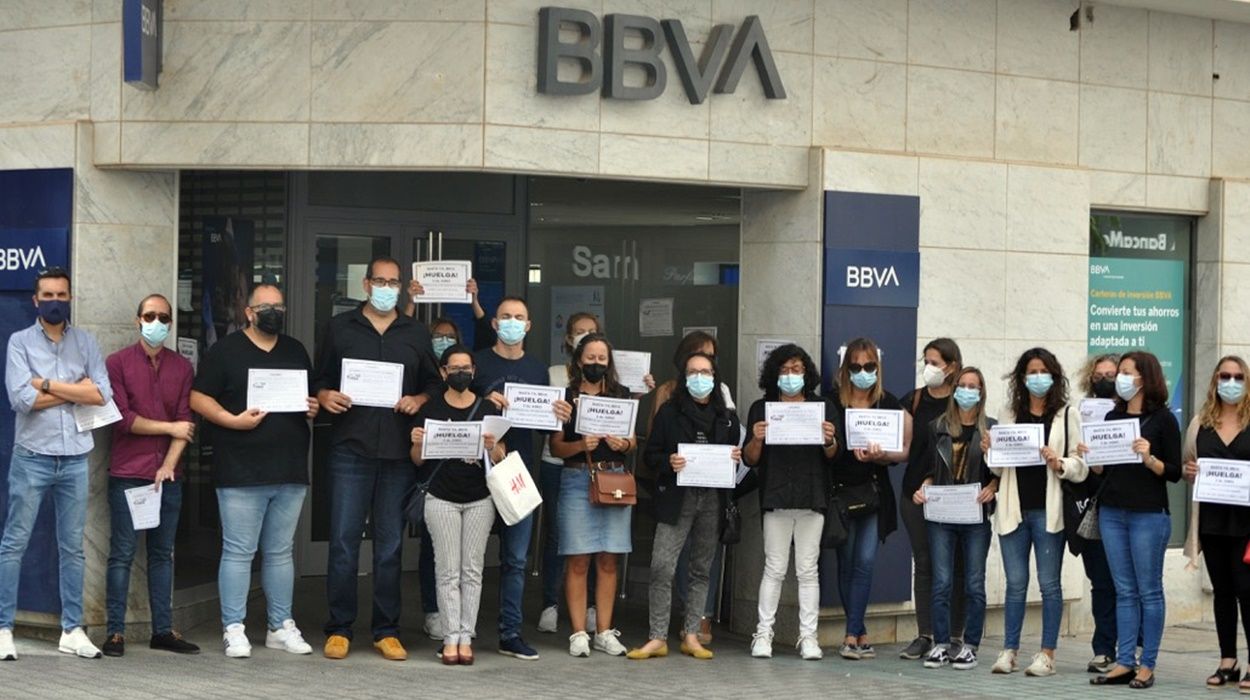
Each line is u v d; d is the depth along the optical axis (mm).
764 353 12195
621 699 9586
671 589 11516
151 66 10852
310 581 13930
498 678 10203
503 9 10898
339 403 10617
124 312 11227
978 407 11055
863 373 11156
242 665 10367
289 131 10914
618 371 11578
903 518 11516
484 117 10836
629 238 13461
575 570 11172
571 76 11109
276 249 13469
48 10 11312
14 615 10500
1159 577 10508
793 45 11953
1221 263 13969
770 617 11398
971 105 12727
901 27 12406
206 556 12234
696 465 10961
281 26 10922
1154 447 10453
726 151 11672
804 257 12023
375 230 13742
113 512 10625
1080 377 12617
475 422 10453
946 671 11055
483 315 12023
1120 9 13477
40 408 10250
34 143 11188
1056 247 12992
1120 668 10609
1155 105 13680
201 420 12211
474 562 10719
